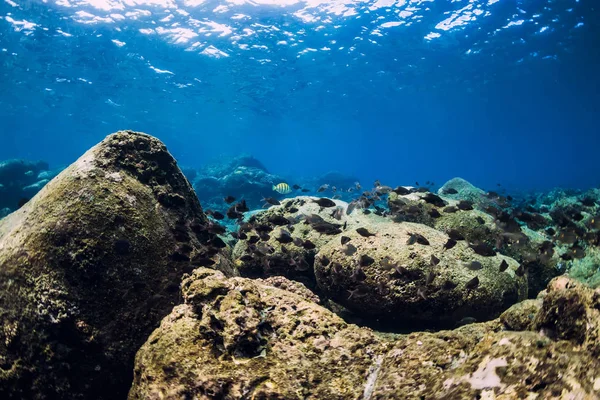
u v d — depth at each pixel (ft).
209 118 169.99
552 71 117.60
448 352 8.73
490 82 130.52
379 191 29.22
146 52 85.05
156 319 13.23
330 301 20.74
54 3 63.05
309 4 69.31
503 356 7.39
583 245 21.27
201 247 16.34
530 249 23.02
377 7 72.18
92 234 12.85
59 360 11.61
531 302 10.93
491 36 87.81
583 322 7.54
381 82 124.36
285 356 9.65
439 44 91.40
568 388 6.19
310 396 8.73
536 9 74.59
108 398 12.30
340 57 96.48
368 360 9.61
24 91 120.26
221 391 8.85
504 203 28.91
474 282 16.06
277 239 21.09
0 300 12.06
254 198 76.95
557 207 31.32
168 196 15.74
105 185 14.02
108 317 12.43
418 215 24.62
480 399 6.81
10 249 12.65
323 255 18.35
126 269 13.14
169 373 9.41
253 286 11.59
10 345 11.64
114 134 15.79
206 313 10.55
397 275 16.21
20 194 61.52
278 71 103.24
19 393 11.50
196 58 89.97
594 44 93.61
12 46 80.33
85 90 116.37
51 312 11.74
